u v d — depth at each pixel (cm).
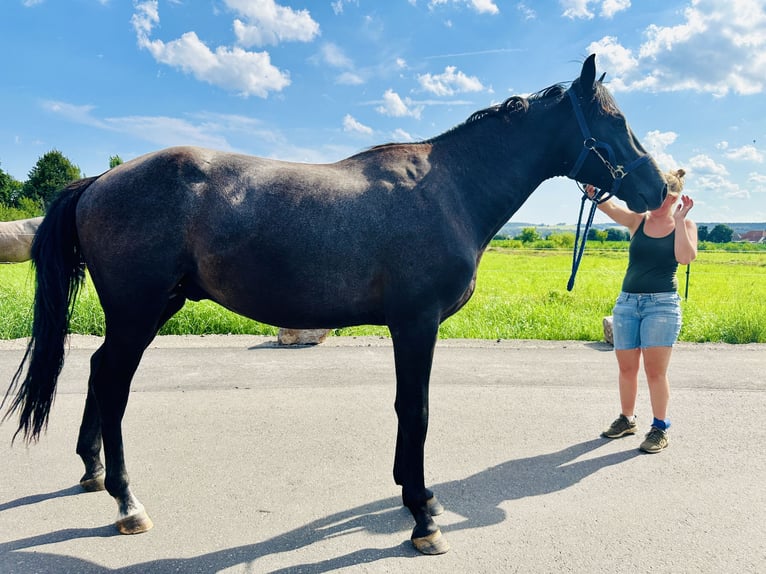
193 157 259
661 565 237
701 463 352
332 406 457
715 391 515
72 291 280
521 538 260
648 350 371
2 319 774
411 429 255
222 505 289
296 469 335
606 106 289
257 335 781
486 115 293
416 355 254
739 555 245
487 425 421
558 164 303
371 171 266
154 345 702
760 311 926
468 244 268
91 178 279
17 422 411
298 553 245
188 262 259
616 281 1656
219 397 479
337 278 251
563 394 505
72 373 555
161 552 244
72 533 260
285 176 257
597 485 320
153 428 402
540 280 1709
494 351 700
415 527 253
